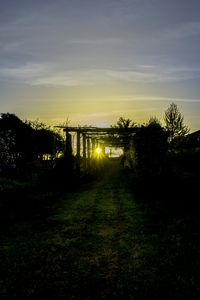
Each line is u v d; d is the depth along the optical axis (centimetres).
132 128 2542
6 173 2561
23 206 1493
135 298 541
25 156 3188
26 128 3406
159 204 1426
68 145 2609
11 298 555
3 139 2475
